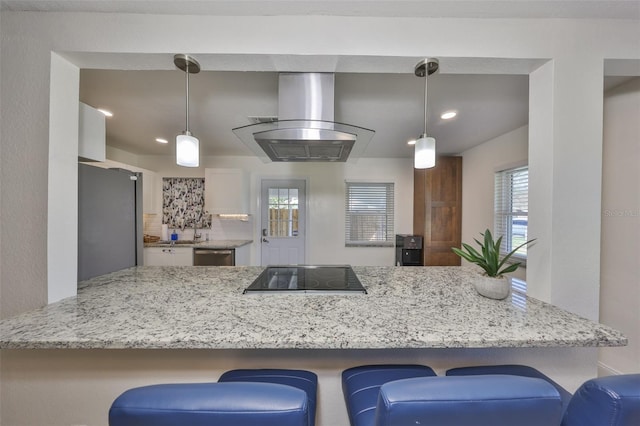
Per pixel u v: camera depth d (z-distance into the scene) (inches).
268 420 20.4
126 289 53.5
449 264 149.9
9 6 44.4
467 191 145.1
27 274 44.9
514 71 52.2
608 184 74.2
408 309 43.2
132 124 105.6
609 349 74.1
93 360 45.0
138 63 50.3
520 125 105.2
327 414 47.6
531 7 44.6
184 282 59.1
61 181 47.3
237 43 47.1
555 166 47.3
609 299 74.2
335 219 170.6
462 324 37.6
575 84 47.4
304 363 47.3
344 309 43.0
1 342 32.4
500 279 48.3
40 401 44.8
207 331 34.7
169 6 45.1
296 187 170.2
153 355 45.6
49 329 35.1
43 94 45.4
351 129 55.4
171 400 20.9
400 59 48.5
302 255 170.2
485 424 21.7
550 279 47.2
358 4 44.4
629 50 47.3
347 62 50.0
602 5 43.9
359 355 47.4
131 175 73.5
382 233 172.6
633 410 22.8
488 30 47.4
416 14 46.7
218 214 157.0
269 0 43.5
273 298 48.3
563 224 47.3
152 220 165.2
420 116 95.0
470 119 98.3
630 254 70.2
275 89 75.2
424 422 21.5
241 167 168.1
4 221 45.1
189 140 50.8
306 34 47.3
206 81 70.9
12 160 45.3
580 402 25.4
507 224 119.3
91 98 81.4
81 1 43.8
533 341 33.8
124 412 20.6
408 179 170.7
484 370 42.5
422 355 47.8
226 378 40.4
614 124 73.0
